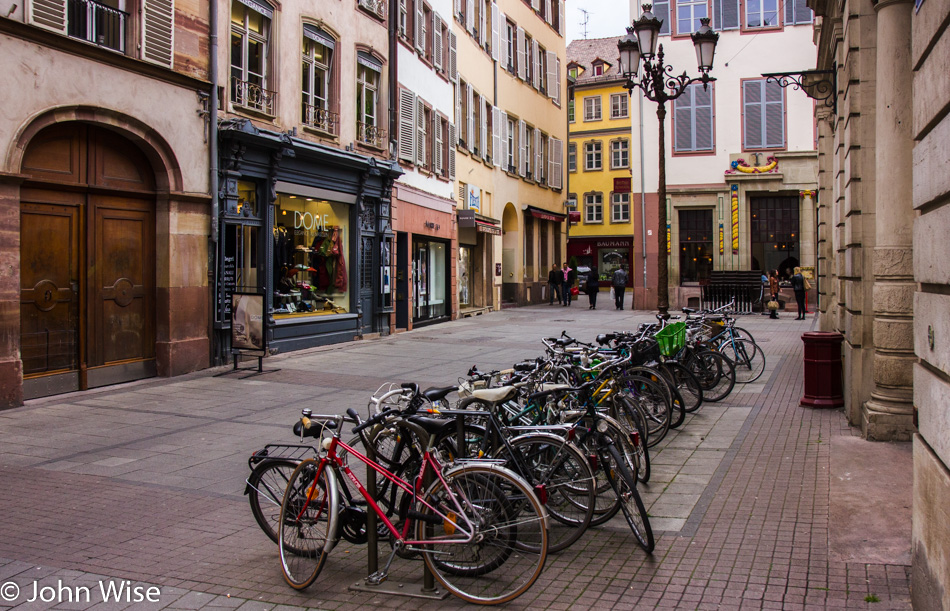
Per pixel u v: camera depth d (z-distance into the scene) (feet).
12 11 32.83
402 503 15.55
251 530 18.63
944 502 11.25
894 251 25.81
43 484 22.18
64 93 35.35
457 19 83.87
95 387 38.17
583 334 66.49
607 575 15.52
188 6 42.60
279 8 50.62
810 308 92.99
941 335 11.38
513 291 105.40
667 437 27.71
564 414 18.43
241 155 46.11
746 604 13.99
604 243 177.78
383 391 37.70
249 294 43.14
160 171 41.29
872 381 28.14
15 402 32.99
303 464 15.84
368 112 64.03
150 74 39.91
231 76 47.26
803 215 94.38
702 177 96.84
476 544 14.58
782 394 36.58
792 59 94.07
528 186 109.40
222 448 26.50
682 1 96.12
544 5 115.96
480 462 14.67
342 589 15.16
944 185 11.09
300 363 47.44
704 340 39.58
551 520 17.37
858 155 27.78
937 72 11.44
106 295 38.91
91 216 38.04
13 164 33.04
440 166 78.28
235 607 14.30
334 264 59.31
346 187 59.31
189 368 42.91
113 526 18.76
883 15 25.54
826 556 16.12
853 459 23.43
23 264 34.86
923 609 12.48
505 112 100.01
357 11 60.54
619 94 176.04
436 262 80.02
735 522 18.48
